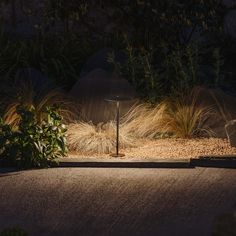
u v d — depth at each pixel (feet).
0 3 58.54
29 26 58.49
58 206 27.37
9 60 46.60
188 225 25.20
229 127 35.04
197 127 37.58
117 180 30.40
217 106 38.40
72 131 36.45
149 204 27.45
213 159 32.40
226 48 50.42
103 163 32.40
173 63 43.83
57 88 41.32
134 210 26.81
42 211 26.86
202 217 26.00
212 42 50.85
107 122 38.45
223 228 19.44
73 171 31.73
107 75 40.45
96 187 29.48
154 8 46.78
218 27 47.96
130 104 38.91
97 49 49.06
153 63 47.37
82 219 26.00
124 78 43.68
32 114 33.14
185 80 41.19
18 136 32.53
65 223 25.64
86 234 24.53
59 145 32.99
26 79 42.78
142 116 38.24
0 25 53.36
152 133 37.50
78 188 29.40
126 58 46.01
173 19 46.88
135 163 32.32
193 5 46.80
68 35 51.52
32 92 39.99
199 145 35.53
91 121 38.32
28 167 32.19
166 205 27.35
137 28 48.08
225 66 49.16
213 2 47.11
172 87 40.83
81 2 47.96
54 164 32.45
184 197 28.22
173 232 24.53
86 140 35.63
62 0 47.96
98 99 39.06
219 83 45.01
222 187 29.40
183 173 31.35
